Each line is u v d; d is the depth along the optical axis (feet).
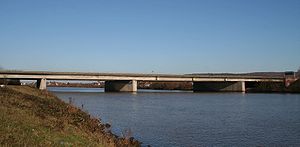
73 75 412.36
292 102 307.99
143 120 167.32
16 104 98.32
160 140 113.80
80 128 87.35
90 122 110.42
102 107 239.09
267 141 115.03
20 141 57.82
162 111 216.33
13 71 369.71
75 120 99.50
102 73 435.94
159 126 146.41
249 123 160.04
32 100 130.11
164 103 288.92
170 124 153.58
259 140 116.57
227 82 554.87
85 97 361.71
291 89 520.83
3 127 64.28
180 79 489.67
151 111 215.51
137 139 114.11
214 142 112.06
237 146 106.63
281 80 567.18
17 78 376.07
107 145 77.05
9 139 57.31
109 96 388.37
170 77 484.33
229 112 214.07
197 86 597.11
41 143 60.23
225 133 130.00
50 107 120.16
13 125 67.72
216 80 510.17
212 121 166.71
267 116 191.93
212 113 206.90
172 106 257.55
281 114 203.31
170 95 428.15
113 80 479.82
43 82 390.83
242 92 524.11
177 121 165.07
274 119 177.47
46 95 204.85
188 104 280.31
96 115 184.24
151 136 120.98
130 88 490.08
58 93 446.19
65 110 123.34
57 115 100.01
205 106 260.42
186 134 126.52
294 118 182.09
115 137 99.45
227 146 106.32
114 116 182.91
